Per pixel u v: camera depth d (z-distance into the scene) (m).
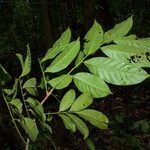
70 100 1.05
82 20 12.54
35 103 1.06
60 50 1.04
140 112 8.04
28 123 1.01
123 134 6.93
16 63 11.81
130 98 8.77
